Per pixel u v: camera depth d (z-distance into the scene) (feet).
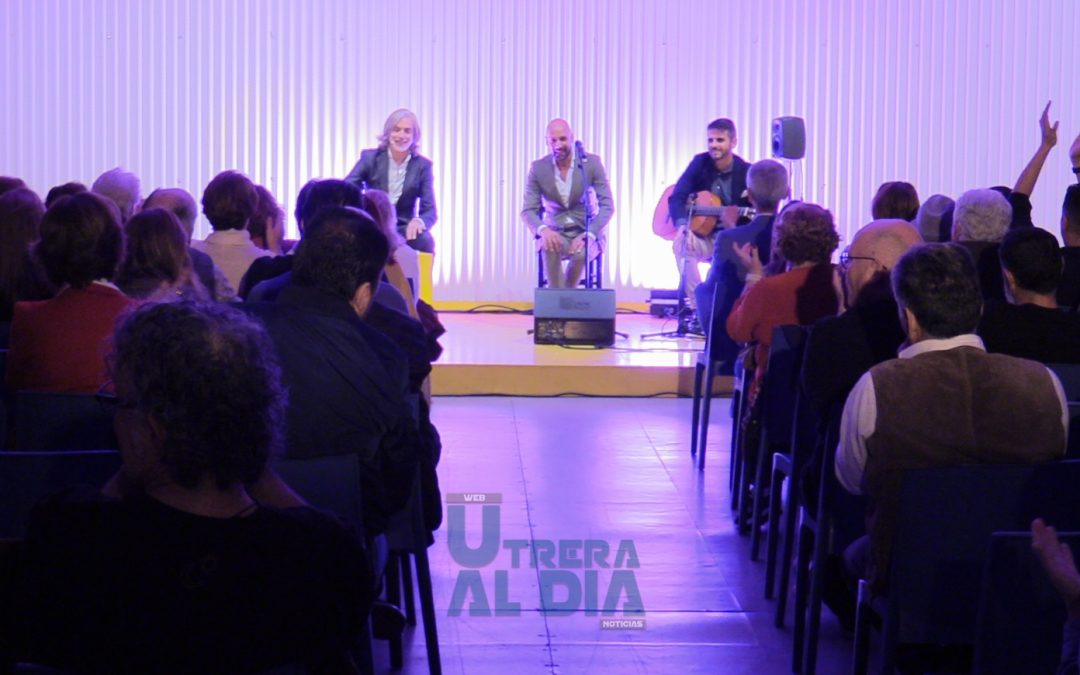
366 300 9.68
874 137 33.96
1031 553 7.64
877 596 9.25
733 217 27.55
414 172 29.66
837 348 11.19
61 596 5.55
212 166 33.60
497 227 34.01
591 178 30.40
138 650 5.57
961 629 8.84
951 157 33.99
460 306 34.09
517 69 33.65
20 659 5.68
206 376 5.54
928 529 8.70
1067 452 9.72
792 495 12.92
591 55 33.71
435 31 33.53
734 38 33.73
